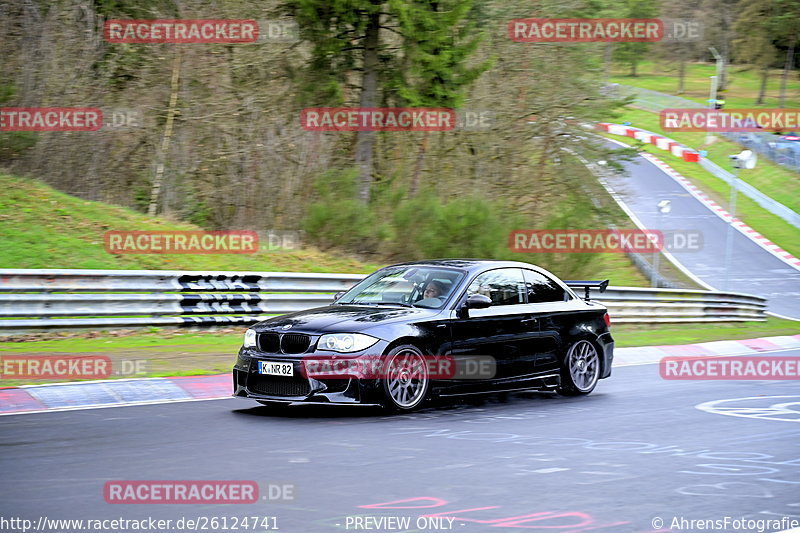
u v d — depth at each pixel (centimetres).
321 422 2928
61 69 8438
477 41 8431
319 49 8231
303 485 2052
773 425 2953
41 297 4750
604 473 2211
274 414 3092
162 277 5175
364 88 8638
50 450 2428
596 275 7712
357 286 3575
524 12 10162
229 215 8406
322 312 3262
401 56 8712
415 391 3152
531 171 10069
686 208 18412
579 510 1856
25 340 4653
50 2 8412
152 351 4475
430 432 2761
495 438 2672
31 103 8325
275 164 8562
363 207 7650
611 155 10431
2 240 5953
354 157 8956
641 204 18588
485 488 2039
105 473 2155
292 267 6862
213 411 3147
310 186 8450
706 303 8175
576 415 3150
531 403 3466
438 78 8375
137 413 3083
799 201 19475
